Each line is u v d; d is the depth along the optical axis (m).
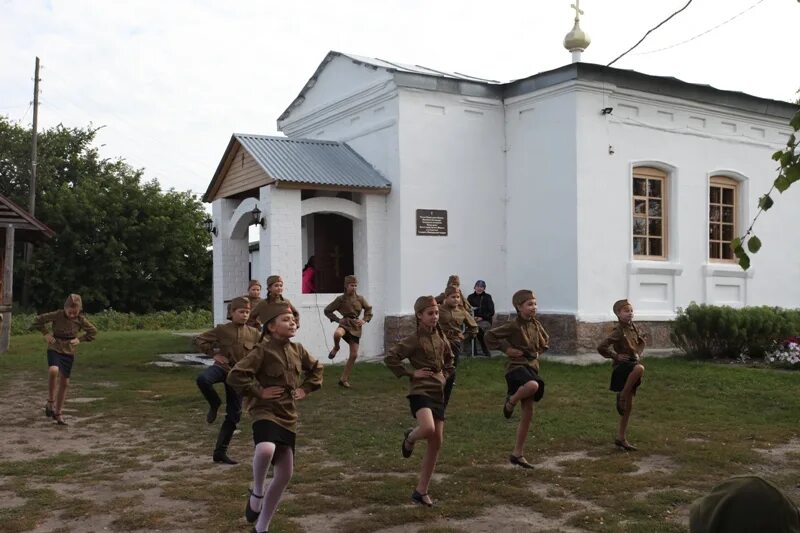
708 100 17.25
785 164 3.71
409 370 6.34
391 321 15.70
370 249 15.81
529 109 16.38
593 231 15.48
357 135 17.12
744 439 8.48
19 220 18.64
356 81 17.09
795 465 7.38
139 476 7.13
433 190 16.05
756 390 11.31
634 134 16.22
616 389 7.98
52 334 9.91
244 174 16.22
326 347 15.35
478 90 16.58
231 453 8.08
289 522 5.64
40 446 8.51
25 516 5.82
